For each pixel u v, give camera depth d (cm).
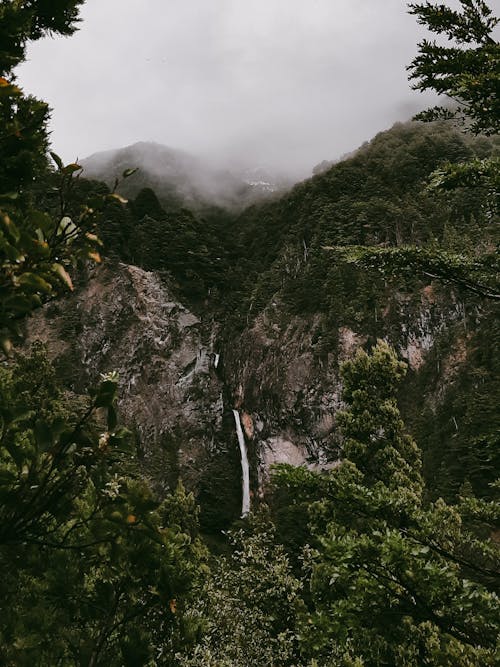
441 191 530
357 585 456
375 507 497
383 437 1634
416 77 543
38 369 1532
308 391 7075
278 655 1188
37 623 173
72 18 409
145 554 178
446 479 4109
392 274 595
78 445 166
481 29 543
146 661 187
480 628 445
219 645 1194
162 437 7225
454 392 6356
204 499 6681
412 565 441
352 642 808
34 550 187
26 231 152
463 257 568
